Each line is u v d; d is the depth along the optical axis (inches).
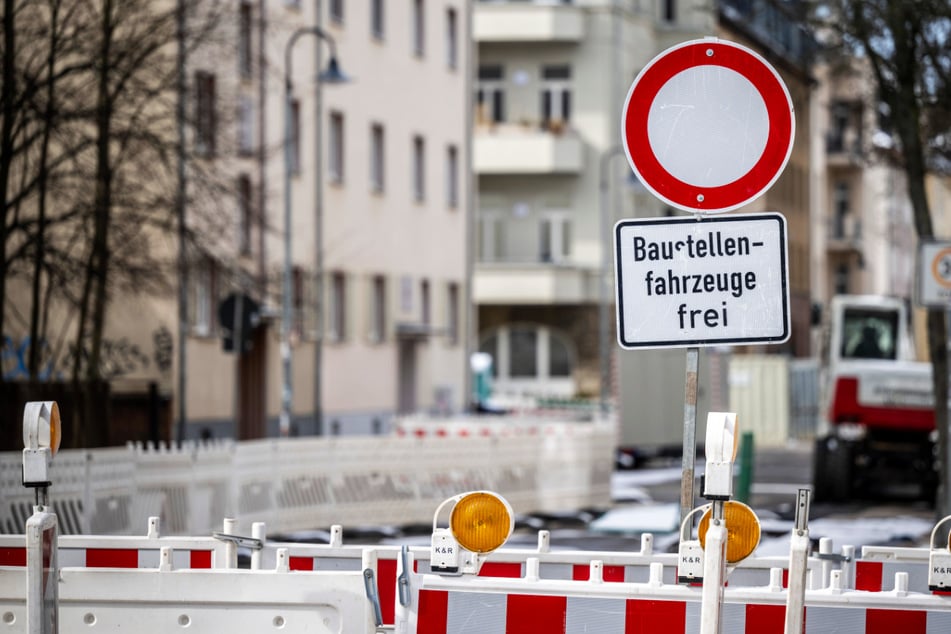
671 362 4347.9
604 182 5438.0
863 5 1984.5
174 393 3590.1
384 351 4810.5
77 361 2470.5
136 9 2393.0
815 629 666.2
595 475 3006.9
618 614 649.6
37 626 626.8
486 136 6082.7
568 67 6156.5
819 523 2433.6
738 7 6220.5
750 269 711.7
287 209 3506.4
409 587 656.4
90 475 1801.2
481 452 2706.7
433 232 5142.7
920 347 4175.7
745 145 721.6
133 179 2687.0
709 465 599.2
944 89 2011.6
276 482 2305.6
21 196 2279.8
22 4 2262.6
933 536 687.1
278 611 687.7
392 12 4867.1
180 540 823.7
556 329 6136.8
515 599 652.7
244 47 3068.4
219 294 3799.2
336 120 4562.0
